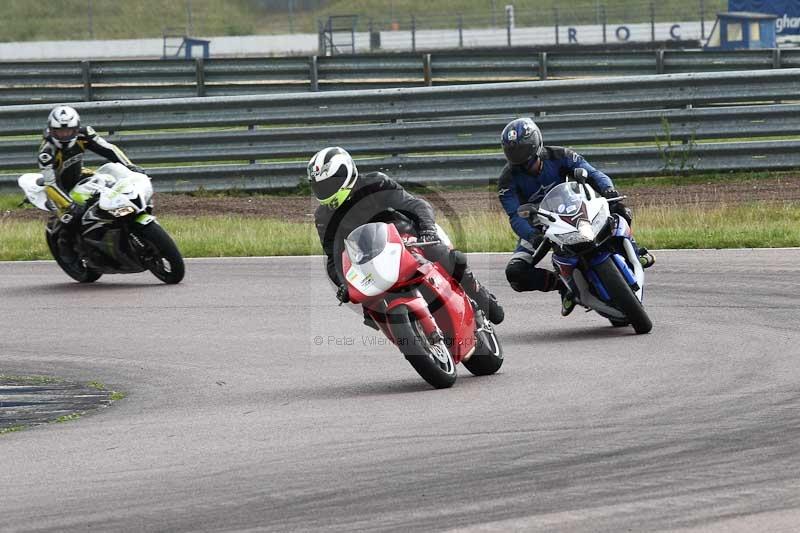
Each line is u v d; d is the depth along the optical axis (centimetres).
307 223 5900
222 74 8650
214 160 7006
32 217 6656
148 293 4419
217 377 3062
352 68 8662
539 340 3366
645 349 3112
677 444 2095
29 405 2809
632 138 6756
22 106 7156
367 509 1808
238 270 4859
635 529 1661
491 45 16812
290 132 6925
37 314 4091
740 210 5634
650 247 5003
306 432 2359
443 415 2442
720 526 1656
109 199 4397
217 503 1878
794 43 13088
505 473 1967
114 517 1834
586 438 2173
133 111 7038
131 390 2956
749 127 6662
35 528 1803
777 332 3241
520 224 3369
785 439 2089
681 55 8162
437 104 6888
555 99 6831
